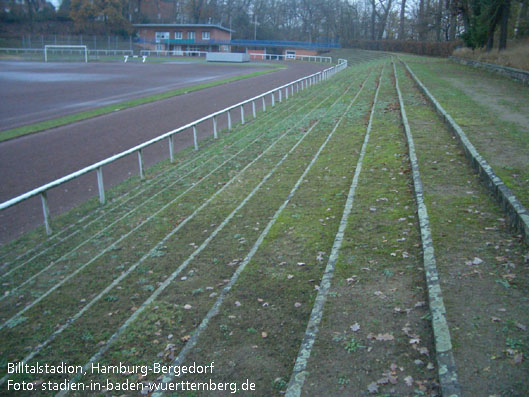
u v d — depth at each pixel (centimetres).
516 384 360
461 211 720
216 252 742
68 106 2577
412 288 532
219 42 8744
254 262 674
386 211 776
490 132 1175
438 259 573
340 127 1625
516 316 450
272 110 2325
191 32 8900
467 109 1530
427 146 1129
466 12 4503
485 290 499
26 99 2814
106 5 8506
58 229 970
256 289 599
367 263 602
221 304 569
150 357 494
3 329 591
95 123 2081
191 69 5319
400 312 485
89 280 708
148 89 3359
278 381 427
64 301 651
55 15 8912
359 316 484
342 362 414
